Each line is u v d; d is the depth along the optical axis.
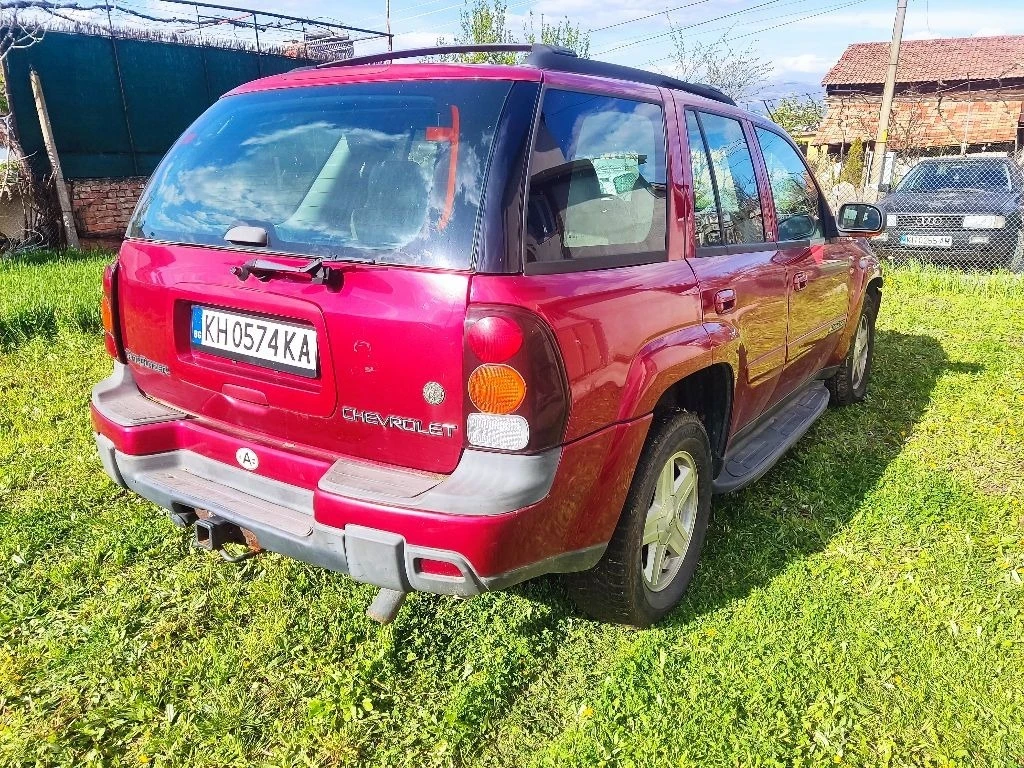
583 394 2.17
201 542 2.43
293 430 2.33
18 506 3.43
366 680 2.48
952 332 7.34
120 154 12.52
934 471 4.16
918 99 26.58
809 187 4.30
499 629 2.74
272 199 2.38
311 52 16.88
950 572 3.15
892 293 9.20
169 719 2.32
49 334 6.03
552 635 2.75
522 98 2.20
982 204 10.49
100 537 3.21
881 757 2.25
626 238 2.52
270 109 2.54
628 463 2.41
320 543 2.14
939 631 2.80
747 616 2.87
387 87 2.35
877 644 2.71
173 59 13.14
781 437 3.90
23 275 7.82
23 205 11.00
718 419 3.15
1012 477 4.09
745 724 2.36
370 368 2.11
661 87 2.95
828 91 30.34
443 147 2.15
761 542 3.41
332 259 2.16
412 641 2.68
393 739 2.29
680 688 2.49
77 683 2.45
